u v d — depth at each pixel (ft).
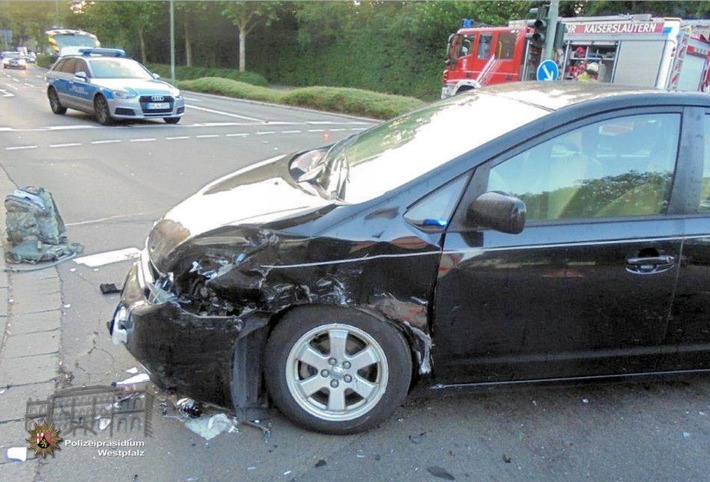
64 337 12.68
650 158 10.14
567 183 9.86
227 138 44.04
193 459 9.21
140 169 31.19
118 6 155.53
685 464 9.50
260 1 138.62
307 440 9.73
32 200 17.33
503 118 10.43
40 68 172.96
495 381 10.09
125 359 11.87
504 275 9.40
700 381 11.98
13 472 8.82
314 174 11.52
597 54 54.75
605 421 10.54
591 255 9.57
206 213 10.09
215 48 171.53
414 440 9.84
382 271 9.11
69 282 15.78
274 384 9.59
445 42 117.19
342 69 141.59
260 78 142.31
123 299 10.05
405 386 9.69
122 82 48.85
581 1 86.89
